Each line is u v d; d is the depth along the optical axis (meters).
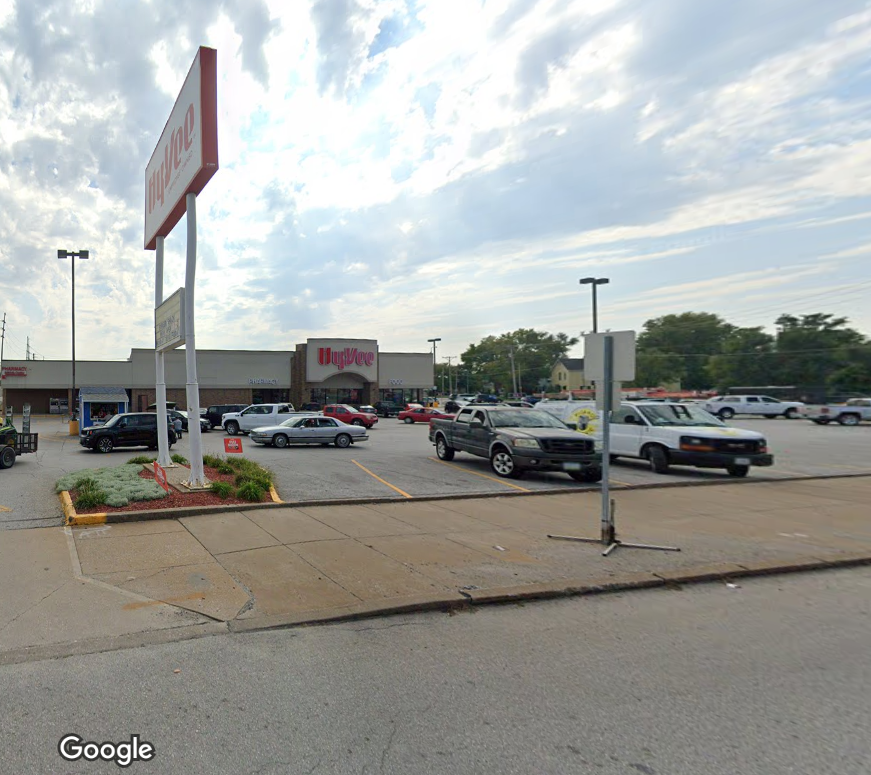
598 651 4.31
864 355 57.50
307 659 4.10
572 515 9.27
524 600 5.46
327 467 15.02
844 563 6.84
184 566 6.16
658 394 59.47
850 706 3.50
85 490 9.54
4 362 45.66
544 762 2.89
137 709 3.38
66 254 30.55
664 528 8.48
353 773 2.80
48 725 3.19
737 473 13.99
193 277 10.37
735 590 5.93
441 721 3.28
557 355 117.50
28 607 4.98
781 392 59.19
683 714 3.38
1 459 15.09
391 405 48.78
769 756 2.96
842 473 14.70
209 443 23.70
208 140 9.38
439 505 9.92
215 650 4.23
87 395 27.69
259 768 2.83
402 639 4.50
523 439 12.76
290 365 52.91
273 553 6.67
